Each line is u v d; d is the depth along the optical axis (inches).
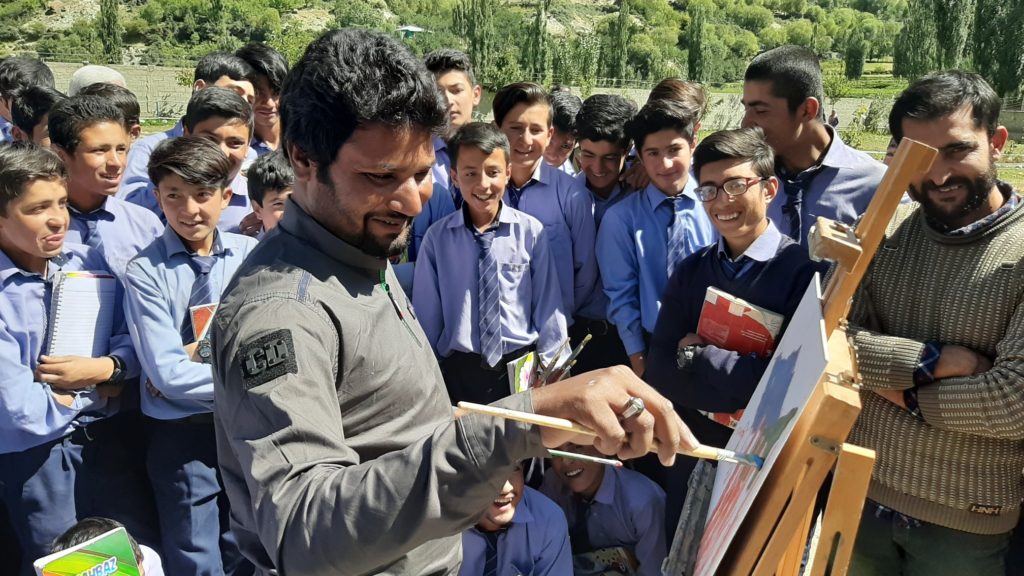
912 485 84.1
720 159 94.7
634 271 128.8
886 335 84.0
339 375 50.9
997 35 1223.5
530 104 139.6
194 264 115.0
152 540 121.7
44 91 162.9
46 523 107.3
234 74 178.2
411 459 40.4
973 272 79.7
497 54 1923.0
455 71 162.1
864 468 36.2
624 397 39.7
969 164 78.7
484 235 127.7
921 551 85.7
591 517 117.6
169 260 113.0
